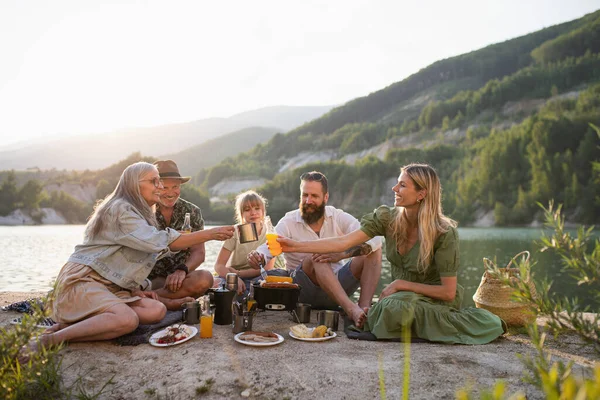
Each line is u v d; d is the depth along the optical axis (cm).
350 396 236
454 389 241
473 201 8662
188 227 415
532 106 14512
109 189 14450
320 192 415
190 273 397
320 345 313
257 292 371
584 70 15000
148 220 337
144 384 255
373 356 289
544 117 9238
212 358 282
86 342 305
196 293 397
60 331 291
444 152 11369
